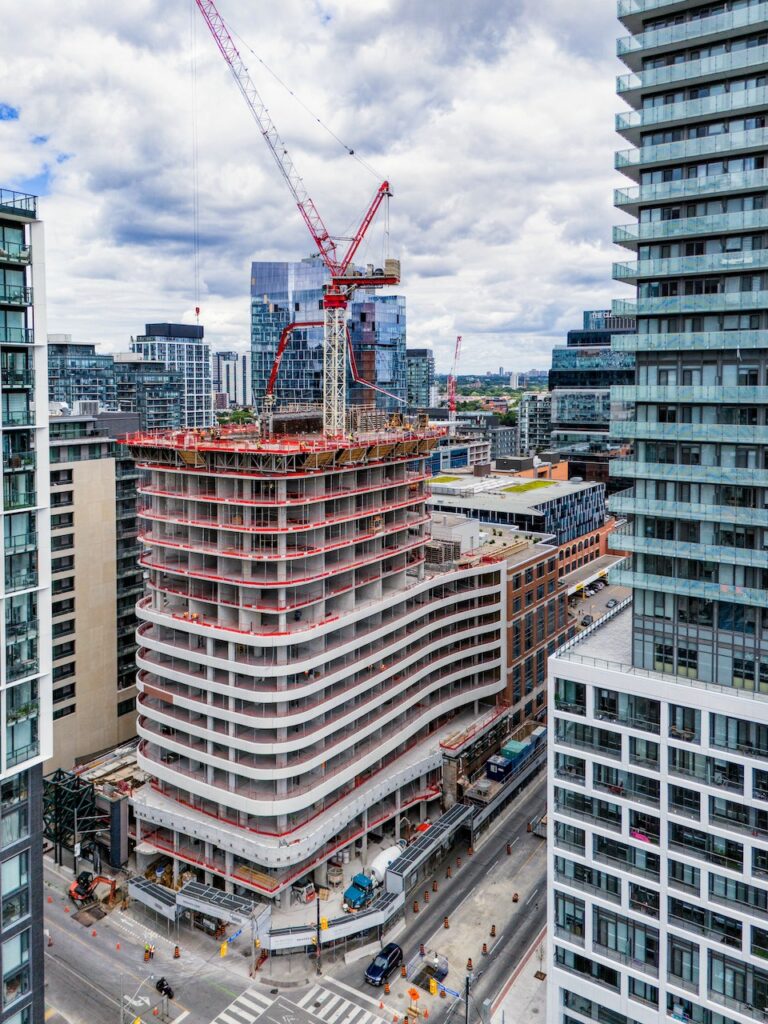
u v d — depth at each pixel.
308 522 104.31
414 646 125.06
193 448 102.50
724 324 76.06
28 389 65.88
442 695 132.12
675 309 77.19
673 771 74.12
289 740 99.06
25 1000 67.88
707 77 74.44
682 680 76.75
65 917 99.75
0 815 65.44
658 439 78.88
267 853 94.81
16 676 65.81
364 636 111.06
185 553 112.12
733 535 75.75
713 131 75.94
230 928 97.38
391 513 124.50
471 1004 85.94
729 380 75.94
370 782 111.81
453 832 111.38
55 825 109.44
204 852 103.69
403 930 97.81
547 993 82.31
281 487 100.06
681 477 77.44
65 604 127.62
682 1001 74.19
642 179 80.62
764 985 69.69
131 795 109.75
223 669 101.19
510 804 126.94
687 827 73.19
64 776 113.00
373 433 130.38
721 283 76.38
